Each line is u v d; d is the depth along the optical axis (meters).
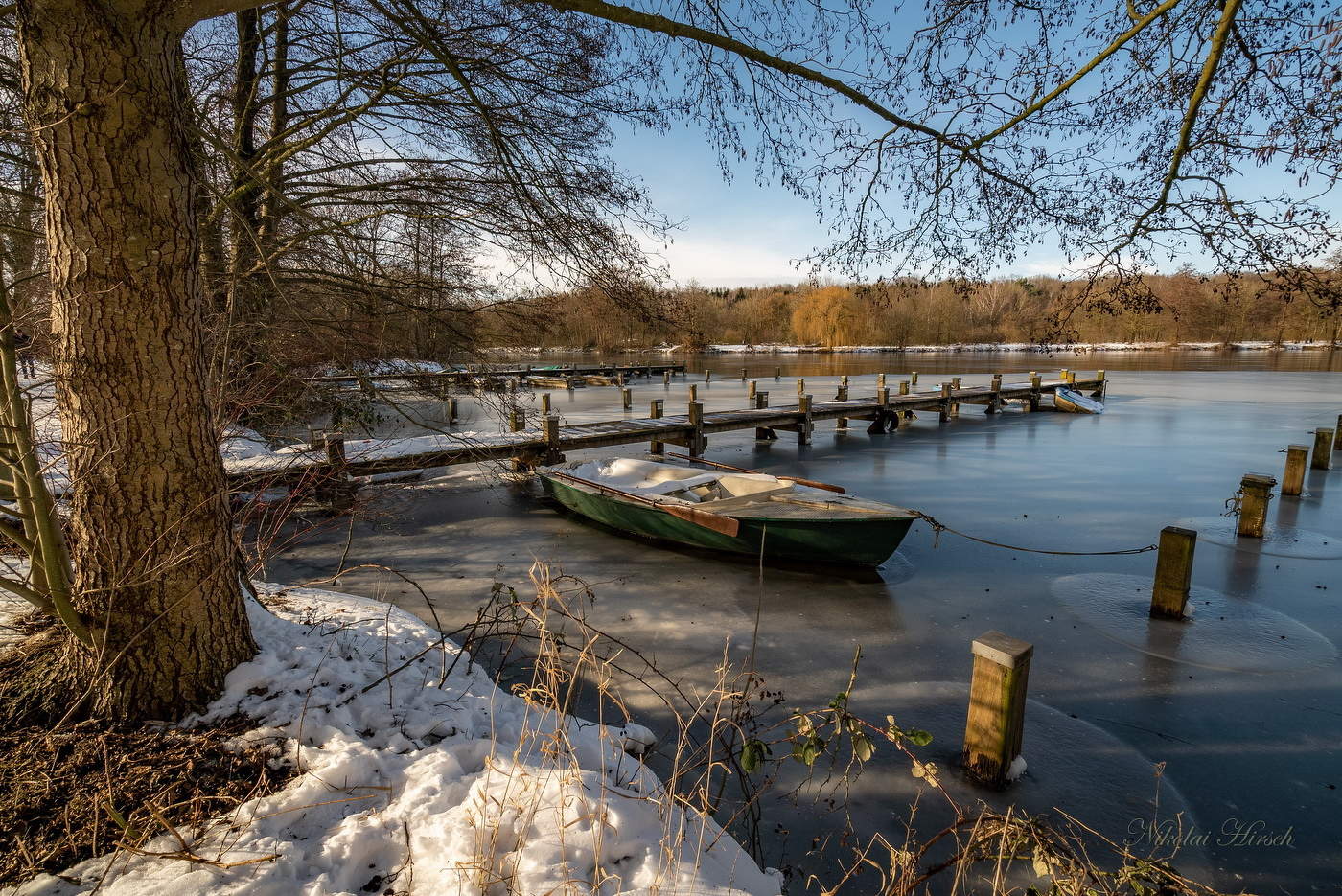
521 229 6.88
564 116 7.98
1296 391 27.47
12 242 6.77
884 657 5.68
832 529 7.44
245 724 3.04
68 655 3.12
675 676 5.34
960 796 3.95
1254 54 3.84
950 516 10.18
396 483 11.95
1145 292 4.61
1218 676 5.32
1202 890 3.27
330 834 2.51
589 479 9.44
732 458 15.38
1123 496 11.17
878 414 19.11
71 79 2.55
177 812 2.53
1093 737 4.53
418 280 9.09
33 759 2.74
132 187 2.68
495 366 9.67
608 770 3.28
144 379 2.82
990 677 3.97
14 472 2.84
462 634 5.94
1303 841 3.62
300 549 8.48
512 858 2.38
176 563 2.96
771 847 3.53
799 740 4.42
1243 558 8.03
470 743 3.19
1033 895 2.52
